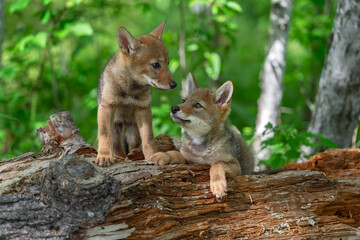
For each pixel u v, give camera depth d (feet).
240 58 82.89
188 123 26.71
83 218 19.80
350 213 24.44
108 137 27.40
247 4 84.84
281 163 32.76
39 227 19.51
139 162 24.72
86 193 19.84
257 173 29.22
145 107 29.96
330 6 54.75
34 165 22.99
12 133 44.62
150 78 29.48
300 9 54.90
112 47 66.03
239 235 22.26
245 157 30.53
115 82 28.48
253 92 74.02
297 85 68.44
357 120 37.17
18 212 19.61
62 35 39.58
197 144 27.12
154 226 20.71
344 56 35.04
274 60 43.91
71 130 27.22
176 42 50.60
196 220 22.15
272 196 23.65
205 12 57.98
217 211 22.75
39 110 53.42
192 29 49.44
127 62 28.81
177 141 33.68
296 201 23.63
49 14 42.04
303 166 29.43
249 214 22.91
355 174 26.18
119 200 20.85
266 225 22.68
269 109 44.32
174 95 55.72
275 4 43.68
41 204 20.03
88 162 21.07
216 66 44.50
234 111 58.29
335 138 37.45
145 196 21.80
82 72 54.49
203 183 23.84
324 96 37.24
